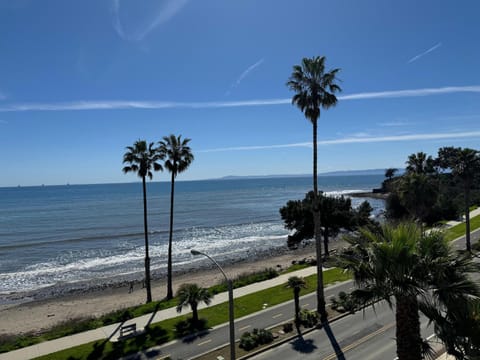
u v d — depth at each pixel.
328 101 20.45
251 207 110.38
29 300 30.81
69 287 34.56
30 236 61.78
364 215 41.97
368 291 9.21
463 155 37.22
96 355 16.41
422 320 18.36
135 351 16.62
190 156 28.41
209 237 60.69
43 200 150.38
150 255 47.69
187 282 34.78
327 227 39.34
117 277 37.75
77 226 73.06
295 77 20.94
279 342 16.83
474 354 8.01
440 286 8.34
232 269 39.75
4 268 41.50
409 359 8.75
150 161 28.06
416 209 36.03
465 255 8.93
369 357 14.94
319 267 20.25
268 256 46.59
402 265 8.35
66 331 19.91
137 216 89.44
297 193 179.00
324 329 18.28
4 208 113.62
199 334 18.39
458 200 63.78
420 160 46.44
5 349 17.56
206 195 173.75
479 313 8.11
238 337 17.84
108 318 21.53
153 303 25.45
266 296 24.89
